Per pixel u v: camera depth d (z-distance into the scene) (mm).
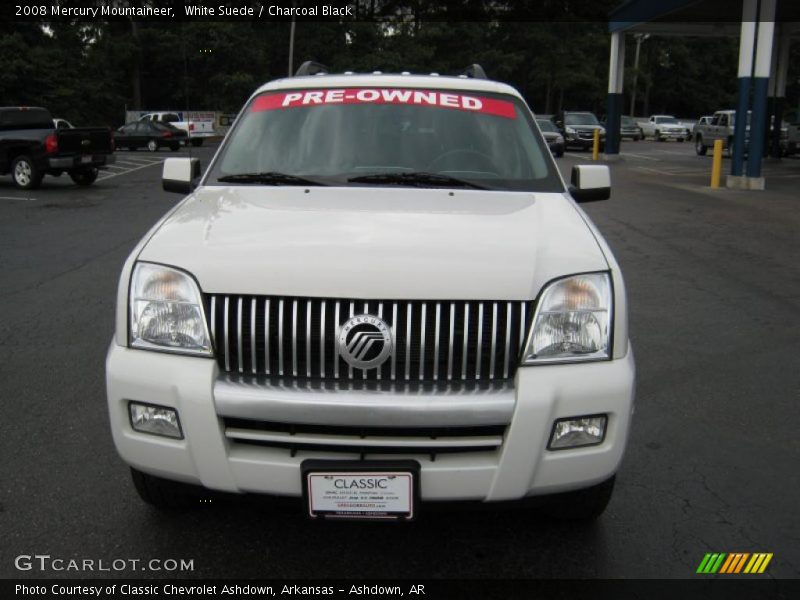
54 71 38469
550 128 29281
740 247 10031
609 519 3318
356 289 2596
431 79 4434
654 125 47781
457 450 2590
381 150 3918
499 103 4289
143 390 2656
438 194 3541
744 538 3178
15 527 3174
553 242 2916
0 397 4609
